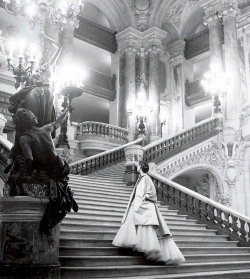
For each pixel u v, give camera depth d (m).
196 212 11.14
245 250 9.55
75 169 15.07
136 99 22.61
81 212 8.74
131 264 6.69
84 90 22.00
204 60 26.34
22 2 10.64
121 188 12.16
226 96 18.64
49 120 5.99
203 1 21.17
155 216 6.64
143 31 23.59
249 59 19.75
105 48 23.45
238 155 17.41
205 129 17.78
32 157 5.44
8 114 16.86
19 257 5.15
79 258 6.19
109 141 19.97
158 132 21.95
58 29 19.42
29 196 5.33
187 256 7.66
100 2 23.41
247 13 20.17
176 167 16.19
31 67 10.35
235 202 17.08
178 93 24.91
